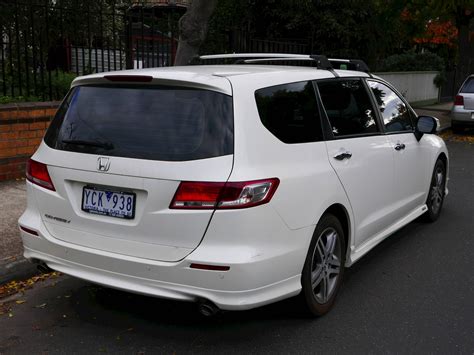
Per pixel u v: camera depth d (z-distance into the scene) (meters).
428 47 31.30
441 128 15.45
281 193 3.45
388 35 18.42
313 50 16.06
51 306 4.25
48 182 3.76
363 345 3.69
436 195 6.52
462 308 4.28
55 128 3.91
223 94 3.44
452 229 6.34
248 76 3.67
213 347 3.64
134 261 3.40
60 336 3.79
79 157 3.62
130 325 3.95
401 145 5.27
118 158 3.47
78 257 3.62
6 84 8.22
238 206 3.23
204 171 3.26
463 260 5.35
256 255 3.29
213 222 3.24
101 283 3.56
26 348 3.63
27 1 9.09
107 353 3.57
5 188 6.79
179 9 15.39
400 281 4.81
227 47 12.49
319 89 4.23
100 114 3.72
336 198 4.02
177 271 3.29
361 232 4.53
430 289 4.64
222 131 3.35
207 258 3.22
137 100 3.63
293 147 3.72
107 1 11.41
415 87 22.41
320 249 3.96
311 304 3.90
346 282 4.78
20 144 7.16
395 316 4.12
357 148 4.44
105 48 11.11
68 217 3.67
